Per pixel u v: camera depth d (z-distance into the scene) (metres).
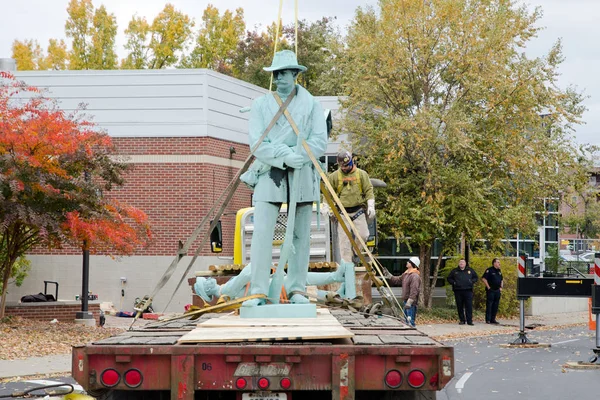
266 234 8.27
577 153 31.20
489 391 12.91
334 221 14.99
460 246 34.31
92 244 20.09
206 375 5.94
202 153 27.30
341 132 30.08
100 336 19.23
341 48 30.97
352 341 6.44
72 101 27.83
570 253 65.25
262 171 8.30
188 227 27.16
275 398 6.02
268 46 57.25
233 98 28.95
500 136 29.03
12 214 18.31
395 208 28.41
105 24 59.81
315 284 10.44
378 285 9.02
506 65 29.98
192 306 9.98
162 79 27.56
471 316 27.12
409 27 29.11
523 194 30.20
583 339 22.83
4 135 18.69
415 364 5.93
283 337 6.12
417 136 27.36
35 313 22.38
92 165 20.27
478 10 29.50
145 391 6.55
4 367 14.49
